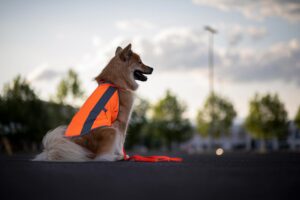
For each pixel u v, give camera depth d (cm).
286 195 403
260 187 452
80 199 382
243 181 504
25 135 4041
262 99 6700
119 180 512
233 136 8875
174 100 6838
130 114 945
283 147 8062
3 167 688
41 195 404
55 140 854
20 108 3969
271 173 610
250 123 6781
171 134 6781
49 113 4375
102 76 948
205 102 7006
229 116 7006
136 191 425
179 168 699
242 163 928
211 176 561
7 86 4094
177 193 412
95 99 888
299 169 696
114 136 866
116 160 880
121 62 959
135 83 981
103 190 432
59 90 4553
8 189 441
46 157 861
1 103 3925
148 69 1004
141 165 768
